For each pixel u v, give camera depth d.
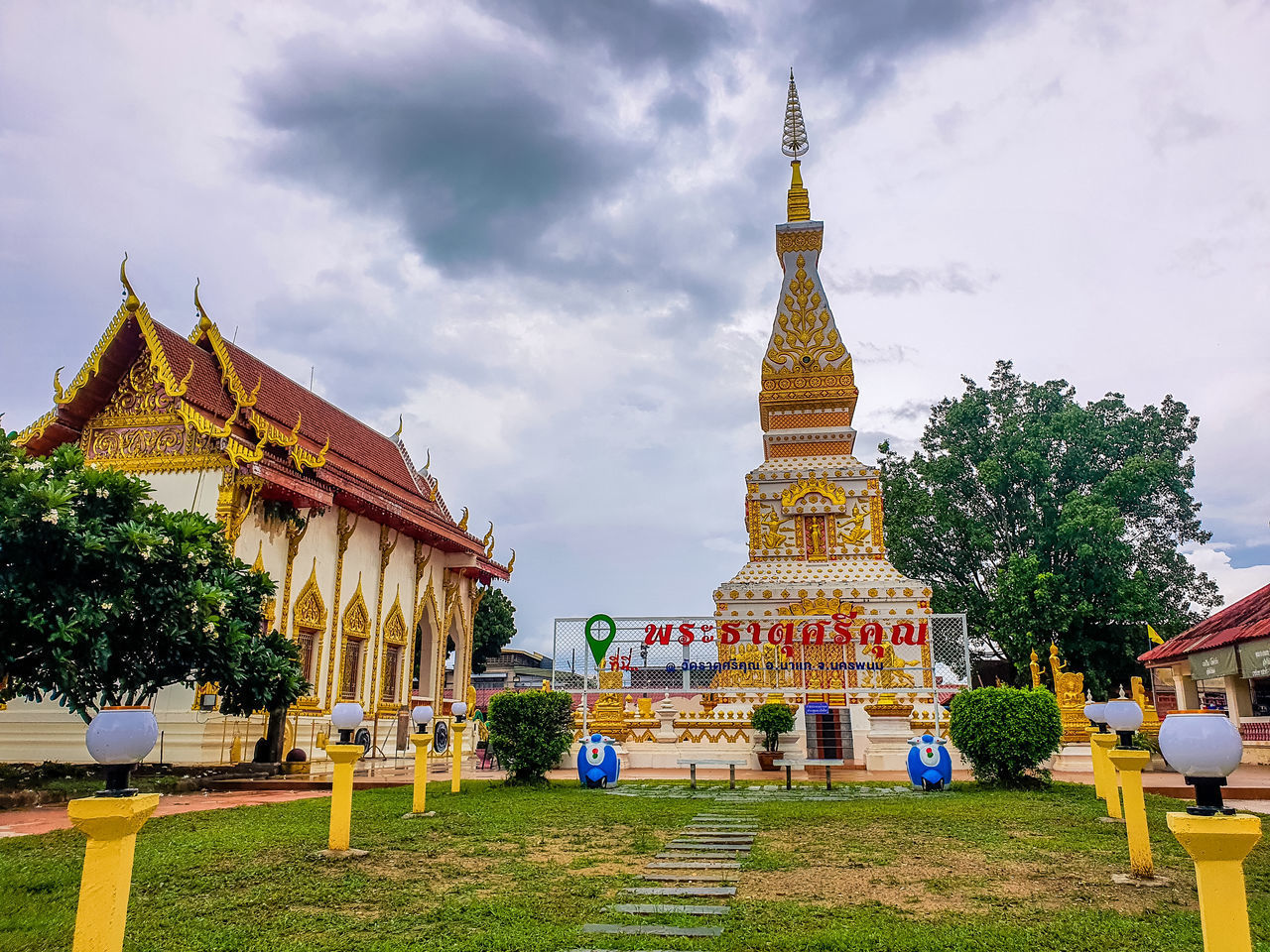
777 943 5.41
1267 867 7.78
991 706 13.86
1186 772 4.05
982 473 33.78
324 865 7.57
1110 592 30.55
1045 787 13.59
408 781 15.34
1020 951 5.29
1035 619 30.17
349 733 8.29
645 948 5.31
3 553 11.50
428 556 26.05
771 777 16.28
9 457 12.58
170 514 13.64
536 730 14.56
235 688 14.03
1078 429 34.75
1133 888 6.83
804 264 25.38
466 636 29.34
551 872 7.42
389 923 5.91
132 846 4.34
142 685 13.45
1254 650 20.73
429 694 26.44
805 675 19.41
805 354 24.41
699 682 19.52
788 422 24.25
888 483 37.84
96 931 4.10
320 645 20.16
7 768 15.48
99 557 11.96
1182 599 34.41
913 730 18.41
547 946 5.37
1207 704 26.08
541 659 57.69
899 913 6.11
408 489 28.23
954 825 9.70
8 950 5.45
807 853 8.22
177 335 19.81
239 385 19.52
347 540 21.47
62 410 18.47
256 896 6.58
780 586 21.20
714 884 7.01
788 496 22.83
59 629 11.38
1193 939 5.48
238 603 14.38
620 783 14.97
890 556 36.25
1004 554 35.81
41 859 7.90
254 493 17.69
